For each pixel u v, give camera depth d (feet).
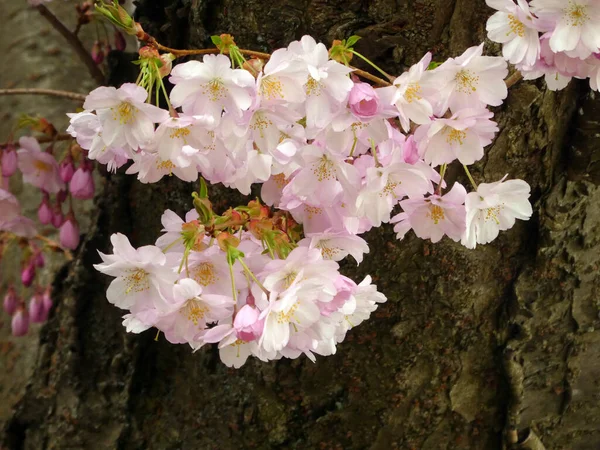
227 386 2.25
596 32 1.43
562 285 2.13
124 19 1.45
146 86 1.50
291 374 2.19
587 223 2.06
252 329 1.40
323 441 2.26
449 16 1.84
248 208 1.52
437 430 2.28
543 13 1.43
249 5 1.90
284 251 1.49
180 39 2.13
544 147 1.98
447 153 1.49
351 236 1.55
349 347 2.16
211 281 1.50
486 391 2.27
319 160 1.45
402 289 2.09
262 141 1.41
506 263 2.11
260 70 1.41
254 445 2.26
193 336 1.49
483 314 2.16
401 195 1.50
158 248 1.46
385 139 1.43
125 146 1.44
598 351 2.24
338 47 1.47
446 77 1.45
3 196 2.28
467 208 1.52
